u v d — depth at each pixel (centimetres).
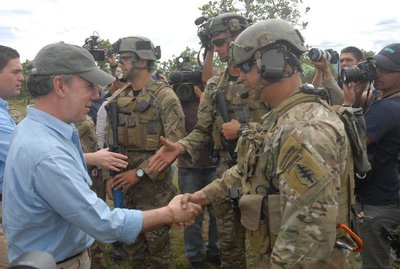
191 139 341
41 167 176
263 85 193
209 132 347
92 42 411
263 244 193
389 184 289
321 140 166
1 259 284
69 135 192
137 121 346
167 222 219
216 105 336
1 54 336
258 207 191
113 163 295
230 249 342
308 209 163
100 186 410
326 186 163
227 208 297
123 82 464
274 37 187
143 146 347
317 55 284
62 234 191
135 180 341
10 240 192
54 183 177
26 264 82
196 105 441
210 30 326
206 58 408
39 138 181
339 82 303
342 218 188
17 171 181
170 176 363
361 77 272
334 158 167
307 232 163
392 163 286
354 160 195
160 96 343
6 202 189
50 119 188
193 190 427
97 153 297
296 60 190
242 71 200
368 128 281
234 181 249
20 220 185
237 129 308
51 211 186
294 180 166
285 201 172
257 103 314
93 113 518
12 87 345
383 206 290
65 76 186
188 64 464
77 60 188
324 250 163
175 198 235
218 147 342
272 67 185
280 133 178
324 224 162
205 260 438
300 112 178
